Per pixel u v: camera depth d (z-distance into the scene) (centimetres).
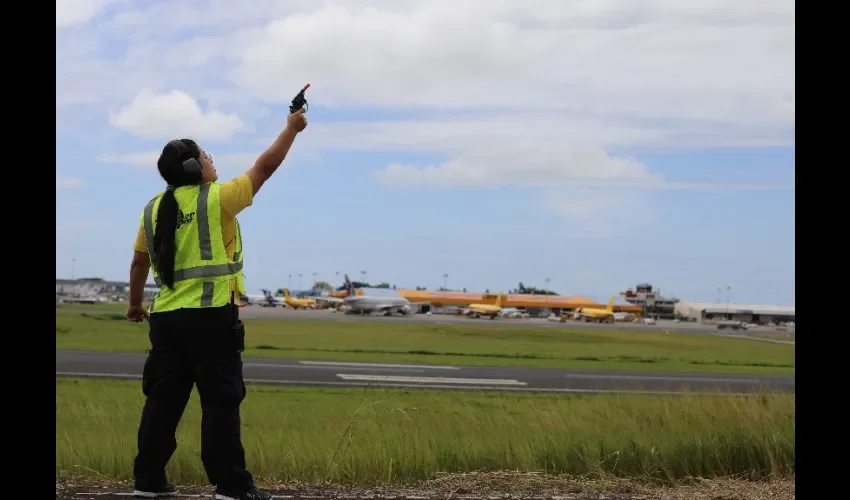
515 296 14150
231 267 403
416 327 5756
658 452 589
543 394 1579
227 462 397
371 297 9581
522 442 664
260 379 1741
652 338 5875
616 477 555
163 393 414
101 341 2953
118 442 633
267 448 622
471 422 905
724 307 16400
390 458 546
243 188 401
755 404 906
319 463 541
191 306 393
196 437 711
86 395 1180
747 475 580
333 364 2284
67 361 2000
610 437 659
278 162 411
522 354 3253
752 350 4719
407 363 2470
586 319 12012
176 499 418
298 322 5806
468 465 564
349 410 1166
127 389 1405
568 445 611
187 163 407
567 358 3136
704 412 827
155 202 413
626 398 1277
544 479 529
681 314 17088
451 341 4172
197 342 395
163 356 409
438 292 13450
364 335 4353
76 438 700
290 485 491
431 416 990
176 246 398
